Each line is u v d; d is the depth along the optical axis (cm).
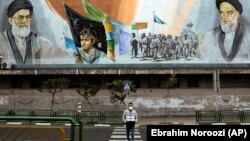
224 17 4331
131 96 4231
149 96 4247
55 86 3791
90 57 4372
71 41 4406
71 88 4344
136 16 4391
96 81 4381
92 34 4397
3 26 4462
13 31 4447
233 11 4344
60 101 4275
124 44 4366
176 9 4372
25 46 4419
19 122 995
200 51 4309
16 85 4450
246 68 4266
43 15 4447
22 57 4409
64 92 4303
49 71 4350
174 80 3850
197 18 4347
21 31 4441
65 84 3888
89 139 1873
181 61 4306
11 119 785
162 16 4369
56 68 4362
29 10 4459
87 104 4234
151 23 4369
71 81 4384
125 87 3447
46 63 4384
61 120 806
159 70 4272
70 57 4391
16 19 4459
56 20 4441
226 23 4325
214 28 4331
